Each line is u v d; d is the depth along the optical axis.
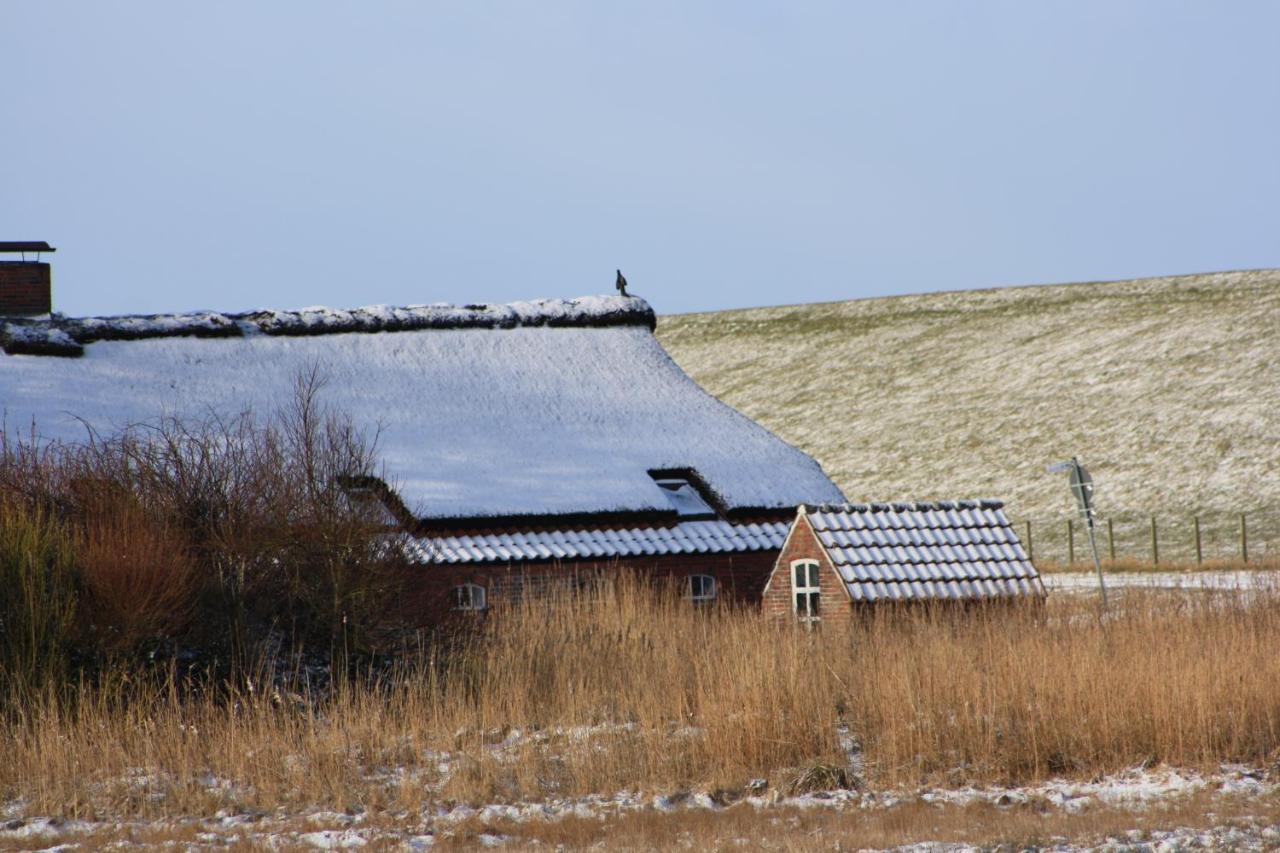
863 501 179.00
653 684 44.94
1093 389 189.75
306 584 46.69
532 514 67.69
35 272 82.62
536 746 39.66
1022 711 39.66
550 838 30.39
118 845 30.33
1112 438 171.62
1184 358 189.38
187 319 76.62
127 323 75.56
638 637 51.41
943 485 176.62
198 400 71.25
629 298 87.19
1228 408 168.25
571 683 45.34
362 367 77.06
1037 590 61.38
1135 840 28.38
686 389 82.81
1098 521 150.00
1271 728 38.31
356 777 36.97
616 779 36.84
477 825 31.97
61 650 42.12
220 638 45.19
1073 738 38.38
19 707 39.44
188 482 47.22
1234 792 34.00
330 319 79.06
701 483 73.88
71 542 43.72
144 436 57.06
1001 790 35.88
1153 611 52.41
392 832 31.72
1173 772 36.81
